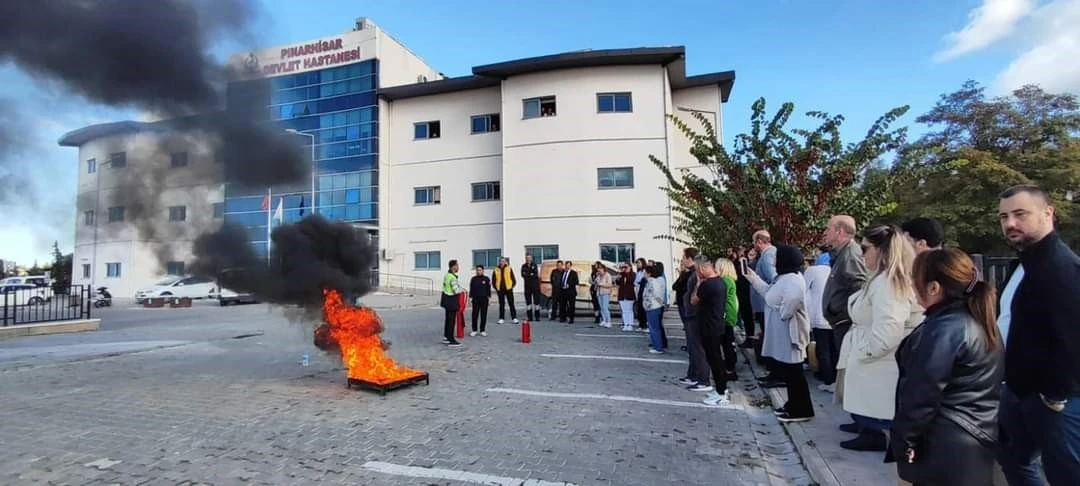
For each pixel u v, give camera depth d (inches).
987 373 84.7
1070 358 86.3
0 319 514.6
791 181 321.7
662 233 911.0
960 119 951.0
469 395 239.6
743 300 359.3
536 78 970.1
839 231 190.4
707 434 185.6
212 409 216.2
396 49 1161.4
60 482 143.9
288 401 229.1
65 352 365.4
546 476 148.4
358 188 1098.7
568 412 212.2
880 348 134.4
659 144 925.8
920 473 87.0
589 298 645.9
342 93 1125.7
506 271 557.9
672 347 382.9
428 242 1075.9
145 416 206.2
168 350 381.7
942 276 88.0
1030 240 92.0
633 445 173.8
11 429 189.9
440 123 1086.4
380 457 162.7
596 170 939.3
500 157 1035.3
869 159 311.3
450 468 154.2
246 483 143.5
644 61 930.7
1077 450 86.7
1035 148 893.8
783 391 233.8
